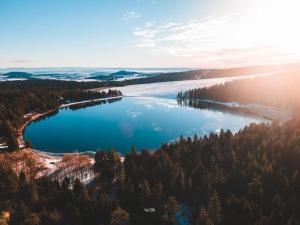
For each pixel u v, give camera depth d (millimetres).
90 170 63625
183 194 50656
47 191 49688
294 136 67750
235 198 45406
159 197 45438
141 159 62312
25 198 46312
